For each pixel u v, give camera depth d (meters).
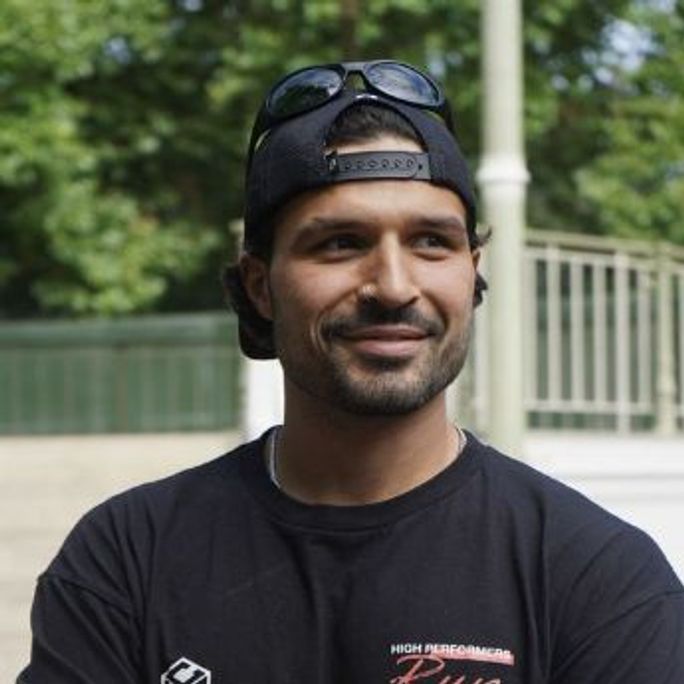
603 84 25.50
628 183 24.39
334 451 2.93
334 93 2.92
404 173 2.86
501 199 8.04
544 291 10.20
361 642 2.81
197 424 24.64
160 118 26.16
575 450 9.69
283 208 2.91
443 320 2.89
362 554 2.87
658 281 10.28
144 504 3.06
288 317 2.91
